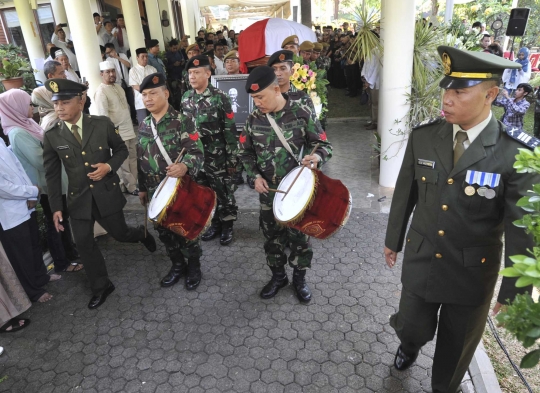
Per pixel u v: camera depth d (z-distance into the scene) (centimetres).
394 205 200
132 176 505
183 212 270
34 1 1016
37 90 351
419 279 182
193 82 349
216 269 347
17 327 286
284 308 293
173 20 1591
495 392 212
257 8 2847
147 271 352
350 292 305
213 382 236
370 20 536
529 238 147
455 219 166
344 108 989
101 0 1186
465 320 179
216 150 364
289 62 289
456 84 148
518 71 781
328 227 236
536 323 95
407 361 229
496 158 155
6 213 284
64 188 334
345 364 241
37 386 241
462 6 1433
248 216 439
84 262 297
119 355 260
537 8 1164
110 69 469
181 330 279
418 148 179
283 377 235
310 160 240
